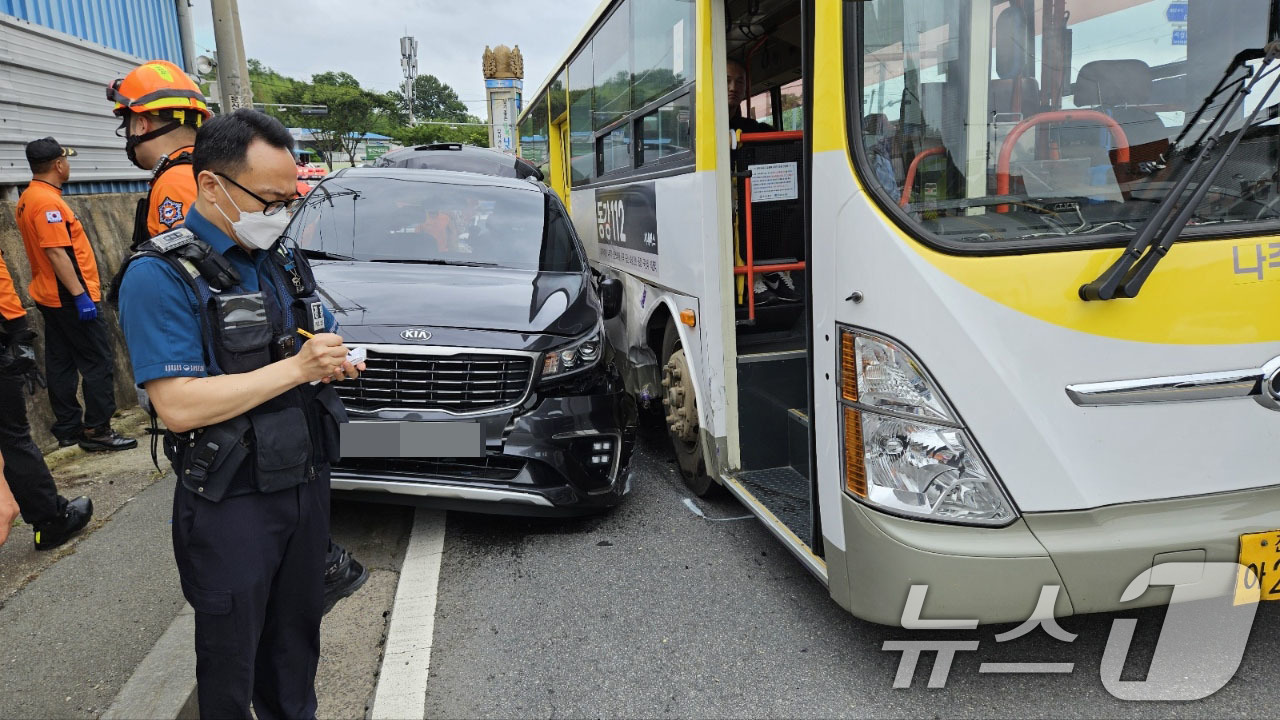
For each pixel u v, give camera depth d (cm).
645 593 348
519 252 492
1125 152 245
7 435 361
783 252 451
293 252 214
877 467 250
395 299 402
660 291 479
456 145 1134
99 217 654
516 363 375
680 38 416
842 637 311
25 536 402
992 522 238
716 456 398
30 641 307
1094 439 237
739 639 311
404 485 369
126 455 530
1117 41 248
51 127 643
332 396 216
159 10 846
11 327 365
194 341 184
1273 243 238
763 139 446
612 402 407
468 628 321
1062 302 233
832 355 268
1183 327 235
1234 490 244
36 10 630
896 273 241
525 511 385
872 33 253
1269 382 241
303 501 205
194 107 319
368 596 351
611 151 615
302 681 227
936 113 247
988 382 234
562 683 284
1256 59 243
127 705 262
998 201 245
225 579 190
